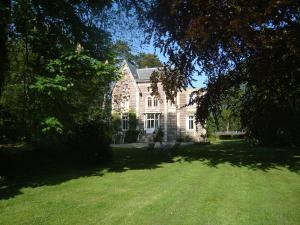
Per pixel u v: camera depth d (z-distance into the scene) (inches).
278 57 547.5
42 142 724.7
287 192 388.5
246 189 406.3
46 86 431.5
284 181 455.2
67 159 692.1
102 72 485.1
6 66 522.6
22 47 569.3
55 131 481.1
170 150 940.6
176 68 652.7
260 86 630.5
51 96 462.9
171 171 566.6
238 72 644.7
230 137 2073.1
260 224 276.8
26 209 324.8
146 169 596.4
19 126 500.1
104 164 672.4
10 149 682.8
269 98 666.2
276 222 281.3
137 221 286.2
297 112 743.7
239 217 294.7
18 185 447.5
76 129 682.8
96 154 669.9
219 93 675.4
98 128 704.4
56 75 456.1
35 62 504.4
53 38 517.0
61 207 331.9
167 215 302.2
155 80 677.9
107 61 545.6
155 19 619.5
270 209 318.0
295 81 596.7
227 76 652.7
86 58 476.1
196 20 499.8
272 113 721.0
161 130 1747.0
